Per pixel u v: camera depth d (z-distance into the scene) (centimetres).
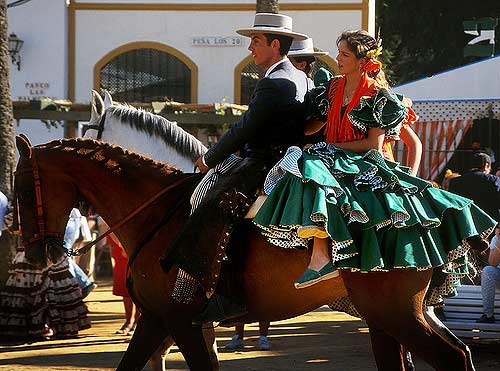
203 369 625
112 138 862
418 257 552
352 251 550
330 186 557
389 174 567
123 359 654
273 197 580
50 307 1138
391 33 3073
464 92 1605
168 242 644
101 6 2359
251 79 2366
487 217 583
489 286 1002
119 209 672
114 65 2375
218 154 637
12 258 1177
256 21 691
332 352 1043
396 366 604
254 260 610
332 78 627
